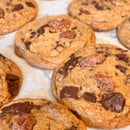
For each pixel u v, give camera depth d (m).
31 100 0.44
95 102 0.44
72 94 0.45
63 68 0.48
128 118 0.44
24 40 0.52
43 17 0.56
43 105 0.44
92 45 0.51
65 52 0.50
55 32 0.53
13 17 0.55
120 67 0.48
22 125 0.42
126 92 0.45
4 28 0.54
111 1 0.57
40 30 0.53
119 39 0.53
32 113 0.43
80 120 0.43
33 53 0.50
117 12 0.56
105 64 0.48
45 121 0.42
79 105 0.44
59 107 0.44
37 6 0.58
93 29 0.55
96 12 0.56
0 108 0.44
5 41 0.54
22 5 0.57
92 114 0.44
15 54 0.52
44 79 0.49
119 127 0.44
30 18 0.56
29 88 0.48
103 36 0.54
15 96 0.47
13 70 0.48
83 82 0.46
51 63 0.49
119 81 0.46
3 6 0.57
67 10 0.58
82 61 0.49
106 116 0.43
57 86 0.46
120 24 0.55
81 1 0.58
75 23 0.54
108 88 0.46
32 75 0.49
